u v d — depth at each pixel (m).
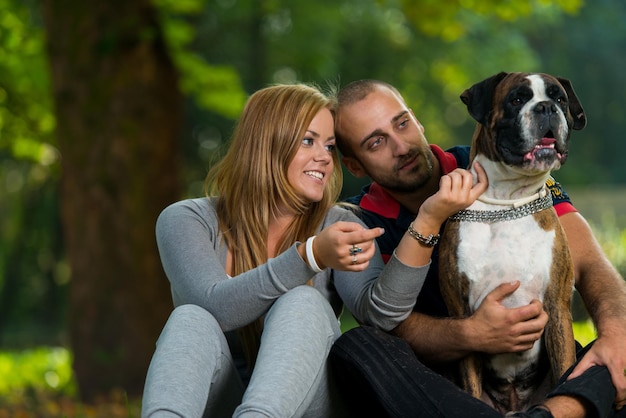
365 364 4.46
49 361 16.91
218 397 4.58
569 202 5.50
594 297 5.00
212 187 5.54
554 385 4.91
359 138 5.68
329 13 23.28
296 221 5.43
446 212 4.76
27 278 36.59
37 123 18.41
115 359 12.54
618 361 4.44
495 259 4.93
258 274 4.69
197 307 4.61
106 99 12.72
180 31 17.38
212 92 18.59
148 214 12.73
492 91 5.00
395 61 28.16
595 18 37.53
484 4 16.09
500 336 4.76
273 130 5.24
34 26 17.80
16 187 34.50
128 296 12.60
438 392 4.29
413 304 4.91
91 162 12.76
